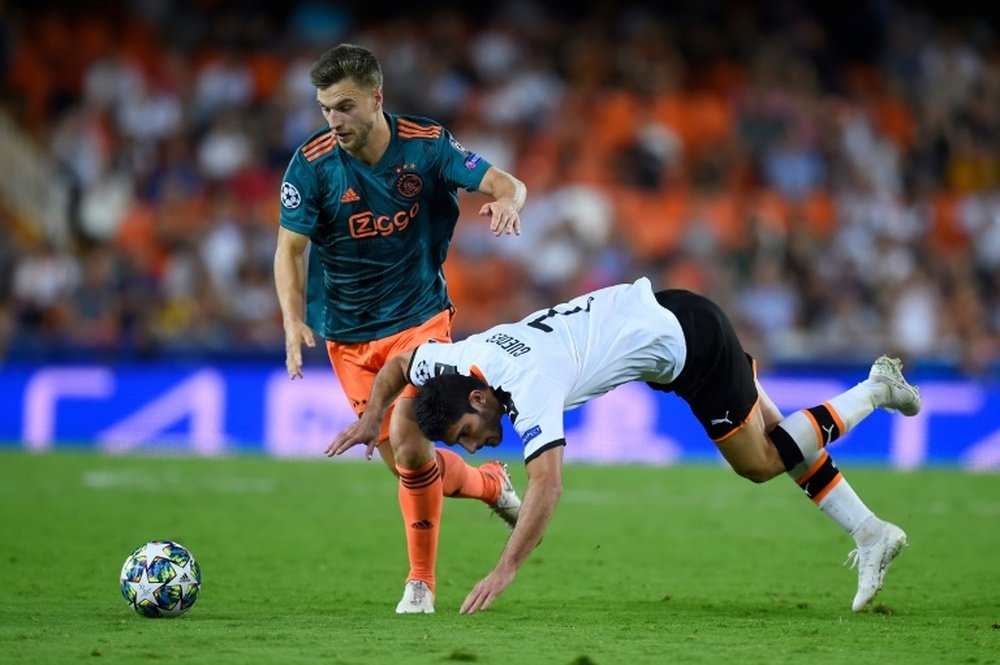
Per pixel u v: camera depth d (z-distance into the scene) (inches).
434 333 929.5
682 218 2765.7
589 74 3110.2
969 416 2132.1
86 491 1631.4
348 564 1111.6
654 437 2155.5
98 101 2878.9
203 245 2576.3
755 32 3208.7
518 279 2583.7
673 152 2915.8
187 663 637.3
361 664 638.5
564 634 745.6
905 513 1485.0
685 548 1225.4
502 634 742.5
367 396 948.0
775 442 871.1
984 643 720.3
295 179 893.2
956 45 3191.4
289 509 1497.3
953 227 2827.3
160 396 2244.1
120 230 2699.3
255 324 2465.6
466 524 1387.8
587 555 1179.9
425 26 3132.4
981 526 1375.5
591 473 1936.5
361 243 904.3
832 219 2817.4
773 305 2507.4
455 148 899.4
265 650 674.8
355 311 926.4
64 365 2279.8
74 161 2787.9
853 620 825.5
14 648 677.3
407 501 864.9
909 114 3097.9
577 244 2630.4
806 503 1590.8
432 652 672.4
